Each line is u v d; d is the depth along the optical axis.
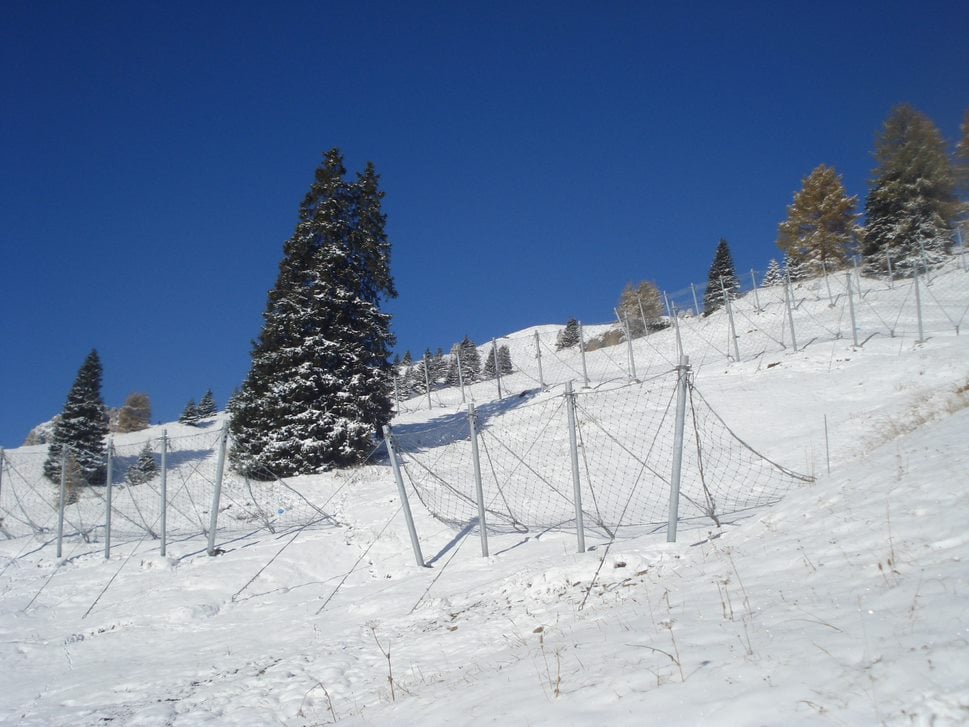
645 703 4.46
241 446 27.58
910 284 35.75
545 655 6.85
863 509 7.91
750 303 39.91
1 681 11.38
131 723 8.66
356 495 22.08
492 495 20.69
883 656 4.17
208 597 15.37
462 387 35.06
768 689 4.15
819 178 47.06
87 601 15.54
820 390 23.36
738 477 17.69
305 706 8.55
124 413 56.28
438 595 13.38
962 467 7.67
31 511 24.11
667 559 11.11
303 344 26.59
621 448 22.47
